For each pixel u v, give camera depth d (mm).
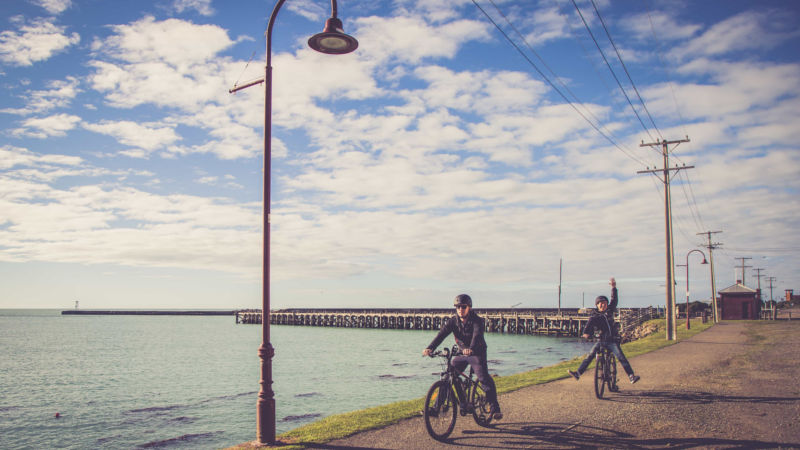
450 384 7402
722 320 54062
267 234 7621
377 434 7488
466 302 7461
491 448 6734
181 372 33500
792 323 43000
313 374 30750
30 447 16547
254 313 118938
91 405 22859
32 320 148375
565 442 7004
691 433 7438
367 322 94000
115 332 85625
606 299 10375
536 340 59875
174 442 16688
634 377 9852
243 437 17219
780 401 9688
